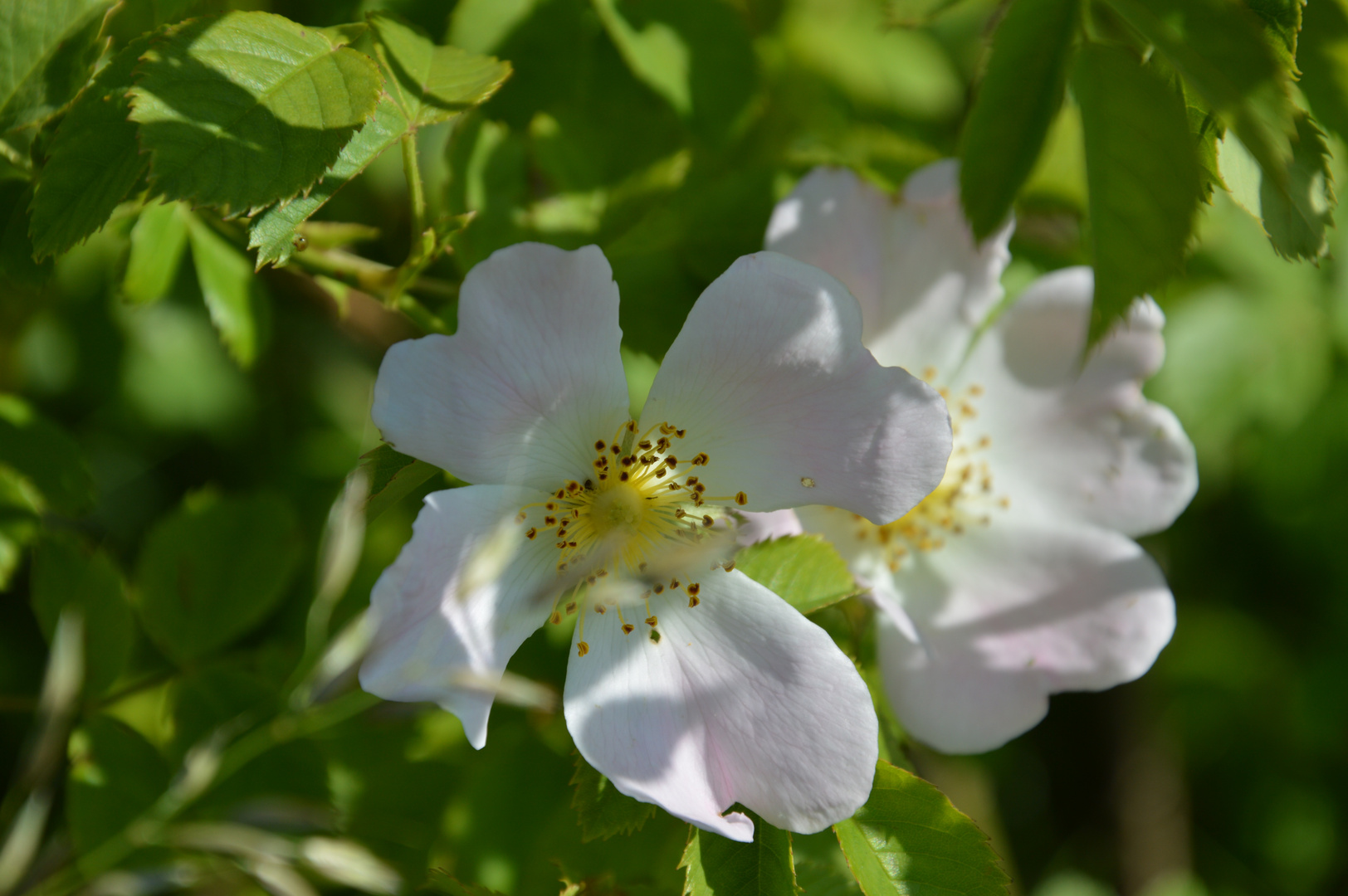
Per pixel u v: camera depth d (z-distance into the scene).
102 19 0.27
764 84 0.30
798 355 0.26
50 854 0.29
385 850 0.29
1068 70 0.26
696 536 0.27
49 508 0.29
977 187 0.27
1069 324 0.29
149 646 0.32
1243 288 0.33
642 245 0.29
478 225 0.29
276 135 0.25
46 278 0.28
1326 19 0.26
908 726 0.28
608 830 0.26
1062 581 0.29
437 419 0.26
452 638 0.26
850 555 0.29
